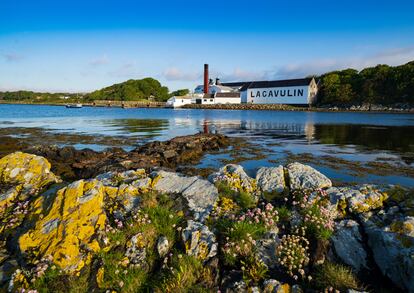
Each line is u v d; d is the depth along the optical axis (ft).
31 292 14.65
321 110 296.71
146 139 92.84
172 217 20.74
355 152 68.90
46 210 21.29
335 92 336.49
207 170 50.24
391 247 17.87
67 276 16.10
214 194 24.48
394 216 21.43
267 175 28.78
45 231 18.92
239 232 18.54
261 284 16.07
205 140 78.23
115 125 144.66
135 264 17.39
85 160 53.42
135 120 178.81
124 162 48.73
